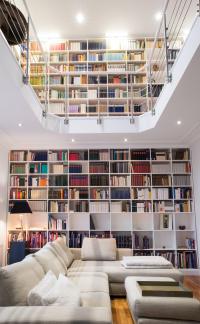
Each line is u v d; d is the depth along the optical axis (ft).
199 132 18.54
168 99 13.71
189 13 18.75
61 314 6.27
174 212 20.61
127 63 21.62
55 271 10.49
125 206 20.88
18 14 13.33
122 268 14.39
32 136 19.08
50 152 21.45
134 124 18.34
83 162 21.57
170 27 20.03
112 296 13.84
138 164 21.18
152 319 8.59
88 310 6.52
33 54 21.56
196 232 20.29
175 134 19.04
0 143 19.39
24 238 20.16
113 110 20.75
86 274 12.89
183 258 19.98
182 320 8.54
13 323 5.99
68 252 15.84
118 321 10.90
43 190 20.99
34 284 8.09
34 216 21.12
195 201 20.44
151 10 18.90
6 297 7.13
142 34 21.57
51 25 20.29
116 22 20.12
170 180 20.99
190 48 10.17
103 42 21.79
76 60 21.71
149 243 20.72
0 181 19.40
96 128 18.26
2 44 10.09
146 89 20.52
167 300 8.77
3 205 19.89
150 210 20.62
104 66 21.70
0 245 19.15
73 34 21.44
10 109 14.35
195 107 14.48
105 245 17.11
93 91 21.22
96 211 20.66
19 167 21.22
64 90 21.39
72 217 21.27
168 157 21.43
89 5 18.44
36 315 6.21
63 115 20.65
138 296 9.16
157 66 21.11
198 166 19.66
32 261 9.25
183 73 11.10
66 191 20.93
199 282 17.34
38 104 15.94
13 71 11.39
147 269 14.20
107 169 21.17
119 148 21.48
